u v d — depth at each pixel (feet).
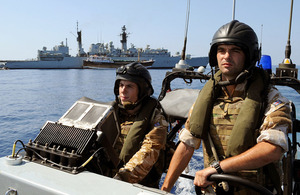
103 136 5.44
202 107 5.49
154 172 7.09
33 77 177.78
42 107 61.93
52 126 5.75
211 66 5.60
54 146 5.28
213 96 5.51
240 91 5.30
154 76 177.27
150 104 7.02
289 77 7.27
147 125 6.84
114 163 5.95
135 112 7.29
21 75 199.93
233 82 5.16
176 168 5.90
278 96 4.85
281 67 7.72
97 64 296.30
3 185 4.63
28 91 96.58
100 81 145.69
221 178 4.72
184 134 5.91
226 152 4.96
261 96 4.90
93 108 5.98
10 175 4.54
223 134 5.30
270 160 4.52
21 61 293.43
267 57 7.59
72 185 4.23
